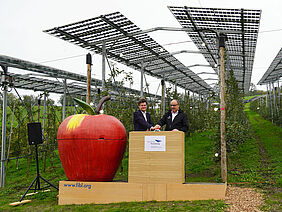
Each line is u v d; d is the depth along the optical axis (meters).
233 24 8.45
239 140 9.99
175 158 5.21
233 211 4.41
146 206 4.84
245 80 19.62
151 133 5.38
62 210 4.98
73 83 14.13
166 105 16.39
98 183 5.51
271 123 23.67
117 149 5.70
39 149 11.51
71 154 5.62
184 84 20.97
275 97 24.53
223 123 7.09
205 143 14.19
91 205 5.22
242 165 9.14
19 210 5.29
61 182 5.69
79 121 5.72
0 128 12.19
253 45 10.22
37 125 6.82
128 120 10.91
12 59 9.24
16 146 11.96
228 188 6.28
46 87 14.45
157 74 15.62
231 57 12.62
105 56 10.32
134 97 12.08
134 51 11.27
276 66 14.92
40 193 6.75
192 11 8.05
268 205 4.79
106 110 10.26
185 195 5.14
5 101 9.32
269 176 7.46
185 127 6.00
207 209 4.44
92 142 5.51
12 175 11.11
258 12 7.62
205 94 27.45
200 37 9.95
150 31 9.30
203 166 9.40
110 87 10.68
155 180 5.26
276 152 10.88
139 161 5.38
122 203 5.18
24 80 12.52
